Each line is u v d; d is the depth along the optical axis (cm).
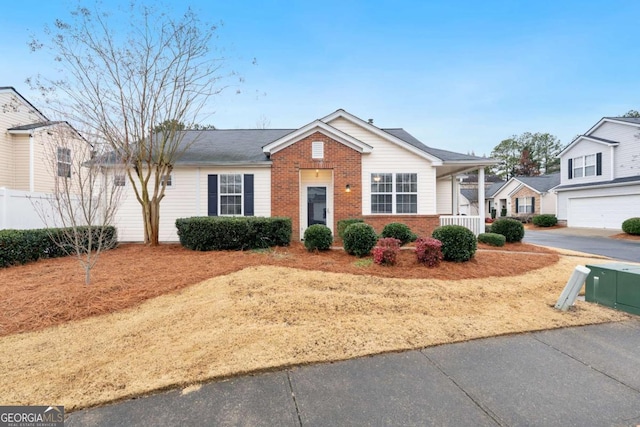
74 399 239
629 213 1728
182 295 468
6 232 666
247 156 1128
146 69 852
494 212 3503
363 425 210
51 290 468
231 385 259
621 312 434
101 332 354
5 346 322
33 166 1228
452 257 669
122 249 850
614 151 1831
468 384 260
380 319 397
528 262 720
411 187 1113
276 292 477
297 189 1088
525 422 212
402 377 271
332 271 590
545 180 2995
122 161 800
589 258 842
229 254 755
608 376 271
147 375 271
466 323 389
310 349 318
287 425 211
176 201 1097
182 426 210
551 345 334
